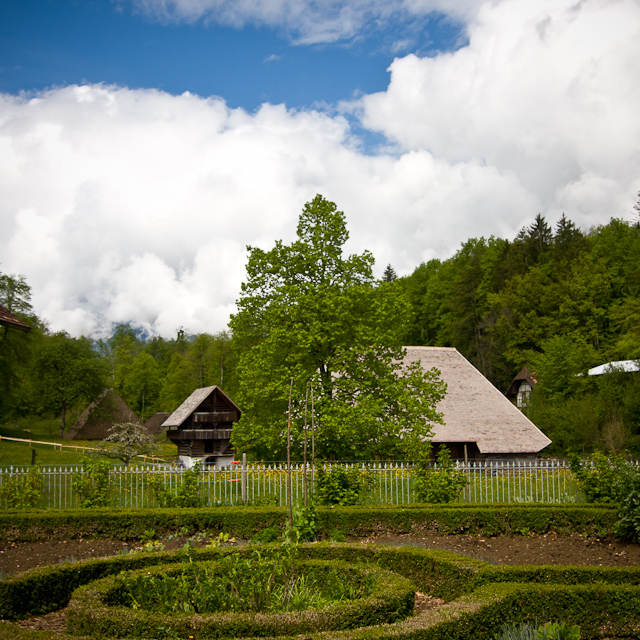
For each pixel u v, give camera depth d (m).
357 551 10.67
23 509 15.55
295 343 23.50
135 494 18.58
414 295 81.44
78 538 14.52
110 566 9.55
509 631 7.03
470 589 9.02
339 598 8.06
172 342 132.62
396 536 14.87
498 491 18.59
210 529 14.90
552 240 79.12
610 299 60.38
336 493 16.66
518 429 33.97
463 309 71.50
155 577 7.92
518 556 12.89
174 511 15.05
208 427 44.62
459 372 37.50
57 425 78.69
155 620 6.43
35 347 62.25
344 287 24.50
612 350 52.16
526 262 76.25
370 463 18.45
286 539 9.22
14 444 51.50
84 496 16.95
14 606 8.40
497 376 64.88
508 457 32.94
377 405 21.48
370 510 15.14
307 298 23.06
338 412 21.42
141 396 95.00
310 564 9.11
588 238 75.75
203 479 17.69
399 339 24.83
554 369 51.25
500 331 64.31
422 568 10.02
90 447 49.66
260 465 18.36
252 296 25.28
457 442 33.00
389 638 6.03
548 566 9.16
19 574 8.87
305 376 21.97
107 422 69.69
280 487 17.72
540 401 50.78
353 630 6.18
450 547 13.77
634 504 13.59
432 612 6.84
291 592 7.73
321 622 6.60
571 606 7.74
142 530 14.66
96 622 6.56
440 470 17.56
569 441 44.38
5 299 64.25
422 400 22.86
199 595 7.25
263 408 23.98
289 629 6.48
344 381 23.23
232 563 7.73
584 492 17.17
